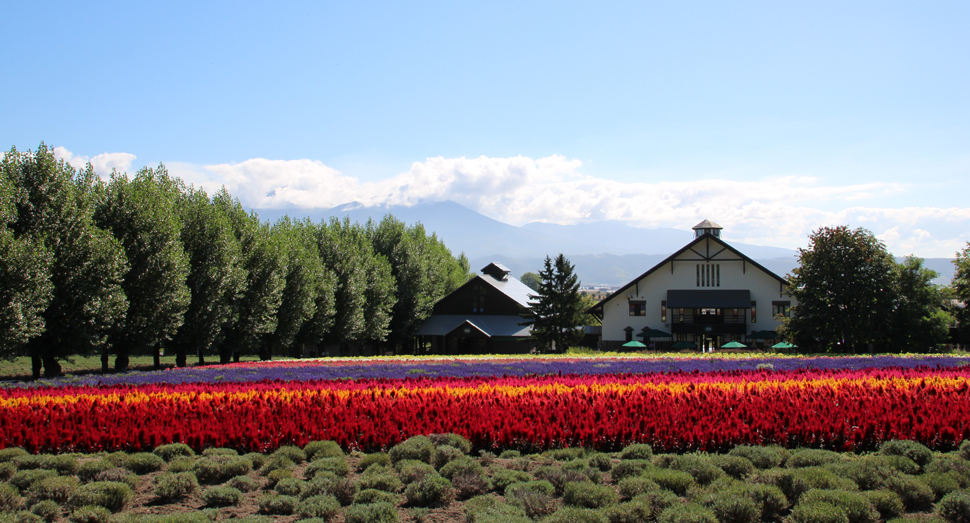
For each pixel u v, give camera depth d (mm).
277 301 46844
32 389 20109
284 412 14406
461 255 110625
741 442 11680
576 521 7473
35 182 30125
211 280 39812
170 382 23484
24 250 26859
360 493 8805
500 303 71438
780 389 17656
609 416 13836
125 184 35625
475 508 8219
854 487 8672
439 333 69500
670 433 12008
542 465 10766
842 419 12242
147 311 34844
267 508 8453
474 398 16297
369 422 13180
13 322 26219
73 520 7855
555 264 62812
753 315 62531
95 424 13539
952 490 8602
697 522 7395
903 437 11734
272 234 49938
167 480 9320
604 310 66000
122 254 32000
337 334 57625
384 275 65438
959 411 13250
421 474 9766
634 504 7859
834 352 43000
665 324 64188
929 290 42188
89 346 31094
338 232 67812
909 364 27094
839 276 41938
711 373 23500
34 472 9844
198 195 42312
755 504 8031
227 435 12383
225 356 45281
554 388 19047
